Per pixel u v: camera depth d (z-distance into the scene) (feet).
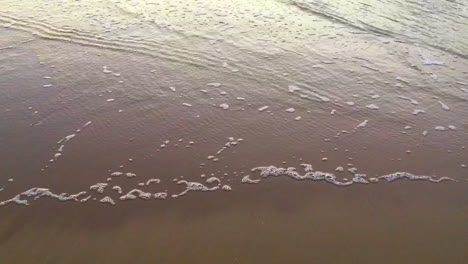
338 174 15.29
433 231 13.19
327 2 30.01
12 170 14.88
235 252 12.32
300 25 26.50
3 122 17.19
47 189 14.20
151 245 12.46
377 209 13.93
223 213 13.58
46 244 12.39
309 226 13.24
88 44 23.17
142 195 14.14
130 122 17.46
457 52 24.12
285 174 15.20
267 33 25.27
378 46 24.47
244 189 14.52
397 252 12.48
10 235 12.62
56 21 25.48
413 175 15.34
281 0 29.86
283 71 21.56
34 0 28.14
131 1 28.63
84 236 12.67
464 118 18.65
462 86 21.03
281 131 17.35
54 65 21.20
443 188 14.82
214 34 24.79
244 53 22.99
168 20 26.18
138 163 15.43
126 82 20.08
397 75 21.76
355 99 19.66
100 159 15.53
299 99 19.43
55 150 15.84
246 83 20.42
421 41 25.18
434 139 17.25
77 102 18.54
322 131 17.46
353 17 27.86
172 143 16.44
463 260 12.30
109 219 13.24
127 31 24.66
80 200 13.85
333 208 13.92
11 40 23.24
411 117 18.57
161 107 18.45
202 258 12.11
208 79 20.59
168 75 20.75
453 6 30.19
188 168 15.31
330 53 23.50
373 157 16.16
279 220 13.41
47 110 17.99
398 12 28.91
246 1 29.50
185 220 13.30
